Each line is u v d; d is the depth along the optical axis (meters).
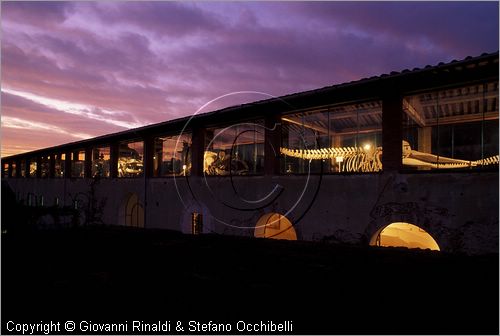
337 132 13.10
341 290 2.56
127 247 4.02
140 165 19.38
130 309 2.26
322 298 2.41
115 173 18.78
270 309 2.25
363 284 2.68
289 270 3.05
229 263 3.31
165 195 15.60
